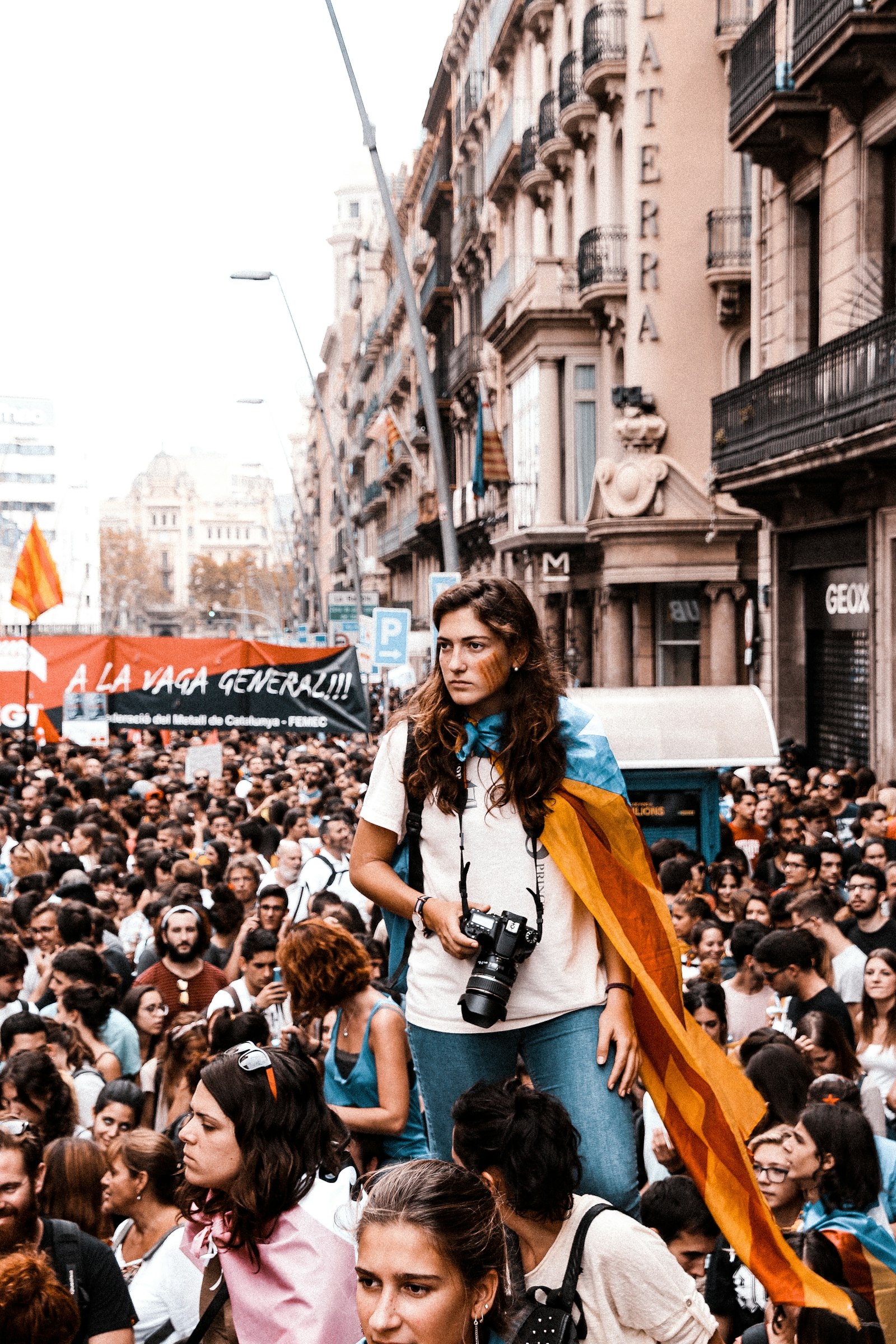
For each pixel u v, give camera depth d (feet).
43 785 53.62
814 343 64.44
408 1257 7.22
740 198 88.94
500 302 124.88
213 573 604.49
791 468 57.16
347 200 447.83
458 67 165.48
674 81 88.74
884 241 55.16
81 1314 11.44
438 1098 10.13
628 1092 9.81
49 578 70.13
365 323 311.68
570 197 108.78
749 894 29.35
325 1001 15.71
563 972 9.82
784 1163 14.20
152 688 67.41
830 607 64.28
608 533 89.56
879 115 53.21
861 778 50.42
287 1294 10.13
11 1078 17.26
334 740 101.65
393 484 232.73
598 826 9.96
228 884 34.63
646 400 89.35
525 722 9.80
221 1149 10.29
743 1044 18.45
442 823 10.05
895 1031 22.03
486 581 9.93
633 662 94.53
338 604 107.04
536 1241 9.45
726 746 36.47
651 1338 9.34
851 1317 9.73
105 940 29.96
